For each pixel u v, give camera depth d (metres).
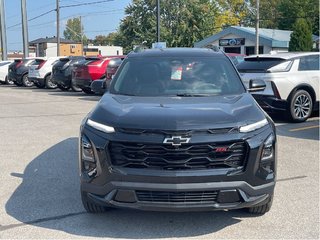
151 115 4.36
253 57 11.06
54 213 4.93
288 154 7.55
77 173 6.57
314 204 5.14
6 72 28.67
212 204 4.15
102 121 4.43
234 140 4.16
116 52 88.56
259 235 4.32
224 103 4.80
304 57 10.89
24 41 37.97
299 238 4.25
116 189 4.19
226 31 43.31
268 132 4.41
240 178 4.17
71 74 20.39
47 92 21.59
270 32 43.72
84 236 4.33
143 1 58.94
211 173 4.10
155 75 5.68
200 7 58.03
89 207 4.76
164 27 57.12
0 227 4.55
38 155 7.77
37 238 4.28
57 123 11.30
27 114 13.13
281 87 10.39
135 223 4.63
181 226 4.55
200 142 4.10
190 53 6.14
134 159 4.16
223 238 4.26
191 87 5.47
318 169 6.62
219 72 5.75
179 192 4.10
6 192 5.70
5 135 9.72
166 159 4.11
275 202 5.20
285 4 61.69
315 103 11.03
